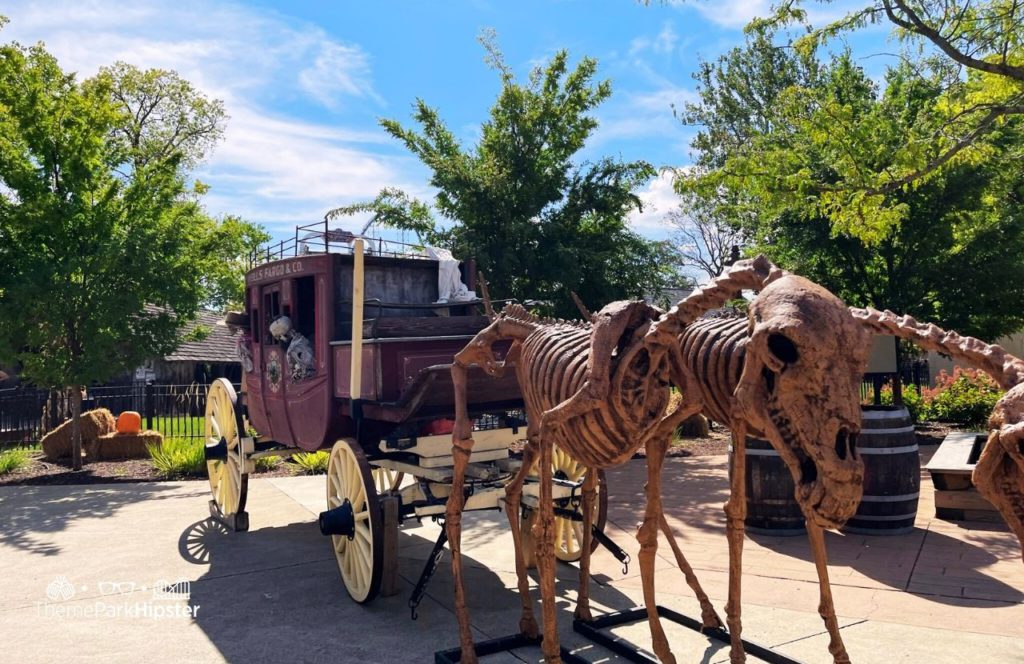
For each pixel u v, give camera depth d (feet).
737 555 12.68
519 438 20.88
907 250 47.34
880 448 23.12
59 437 47.03
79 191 44.47
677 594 18.52
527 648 15.49
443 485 19.13
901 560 20.58
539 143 52.60
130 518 29.66
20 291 40.50
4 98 43.21
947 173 44.29
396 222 53.67
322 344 21.44
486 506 18.94
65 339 43.65
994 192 47.75
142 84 78.13
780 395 9.55
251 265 28.94
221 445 27.81
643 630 16.10
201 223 51.52
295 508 30.86
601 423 12.22
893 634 15.35
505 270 48.34
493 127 53.36
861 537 23.18
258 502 32.17
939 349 9.32
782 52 78.38
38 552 24.50
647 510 13.07
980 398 49.39
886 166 40.93
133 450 47.24
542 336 14.83
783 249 51.96
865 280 49.65
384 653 15.53
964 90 40.19
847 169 36.88
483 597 19.07
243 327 28.02
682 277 66.54
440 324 21.04
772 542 22.98
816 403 9.21
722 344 12.91
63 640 16.48
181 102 81.61
